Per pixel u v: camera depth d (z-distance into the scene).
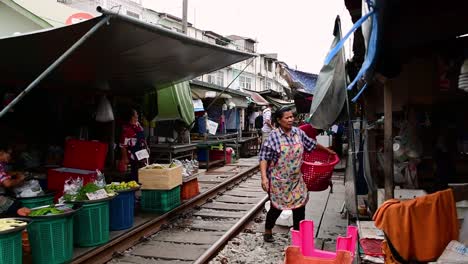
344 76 5.48
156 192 7.43
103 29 4.62
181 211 8.00
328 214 7.86
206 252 5.42
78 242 5.30
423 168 6.47
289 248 3.11
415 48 4.55
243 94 19.09
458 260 2.89
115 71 7.05
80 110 9.52
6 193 5.86
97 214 5.40
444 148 6.30
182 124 12.62
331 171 5.77
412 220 3.12
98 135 9.73
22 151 7.89
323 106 6.44
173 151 10.95
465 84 3.89
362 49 5.68
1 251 3.83
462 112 6.19
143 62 6.59
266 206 8.91
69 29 4.55
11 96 7.65
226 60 7.29
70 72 6.72
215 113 18.05
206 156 14.61
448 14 3.04
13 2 7.23
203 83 14.13
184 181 8.45
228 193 10.57
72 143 6.96
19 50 5.23
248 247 6.01
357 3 4.80
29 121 8.46
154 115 10.23
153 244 6.13
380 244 4.00
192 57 6.71
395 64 3.52
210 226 7.18
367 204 6.15
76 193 5.50
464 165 6.33
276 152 5.57
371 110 6.66
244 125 22.86
